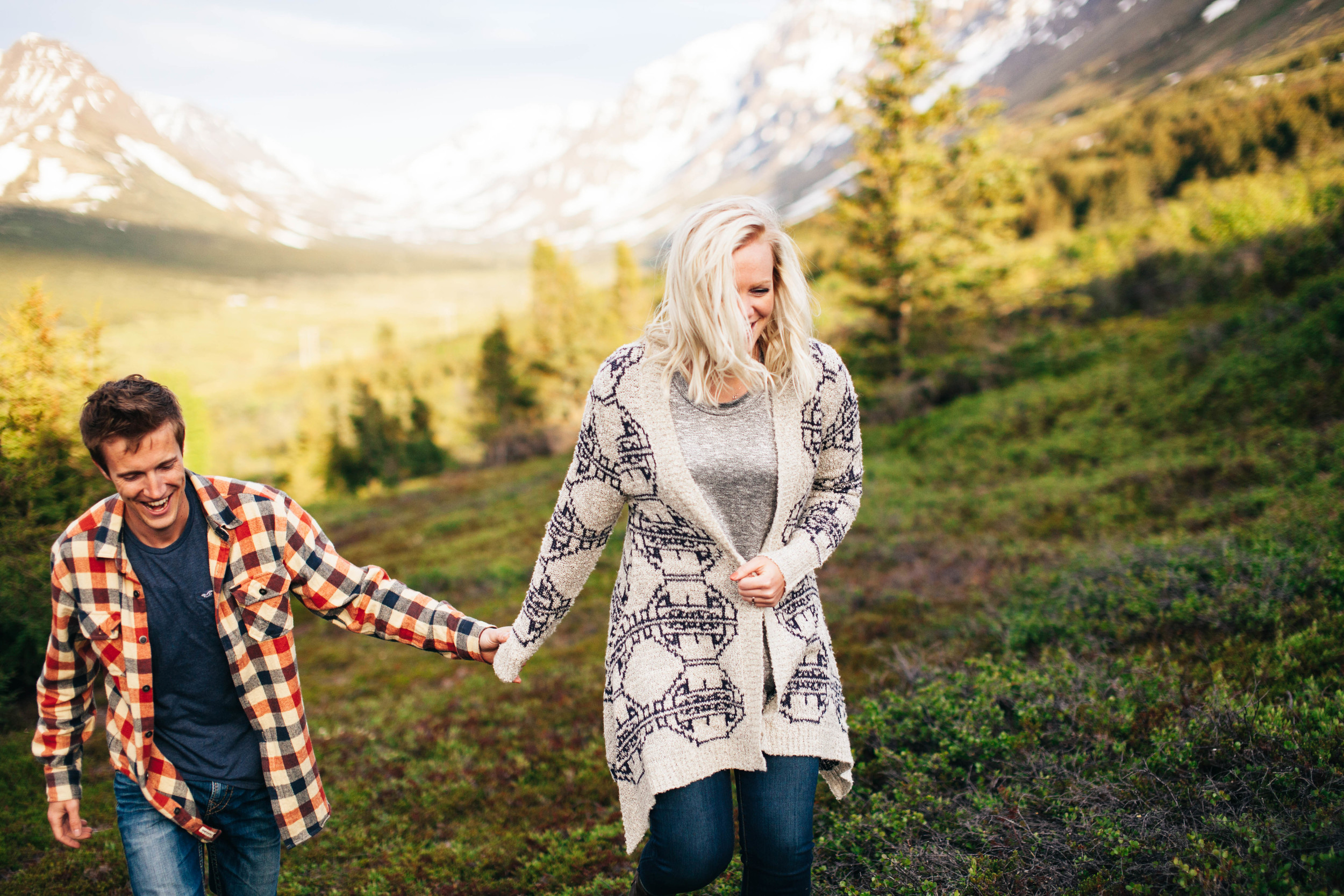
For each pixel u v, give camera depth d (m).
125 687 1.75
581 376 42.66
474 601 12.70
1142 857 2.09
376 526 29.12
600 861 3.11
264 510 1.85
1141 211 30.22
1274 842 1.94
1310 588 3.77
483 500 28.69
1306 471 6.75
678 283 1.72
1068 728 2.90
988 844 2.35
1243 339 12.84
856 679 4.71
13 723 6.01
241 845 1.97
